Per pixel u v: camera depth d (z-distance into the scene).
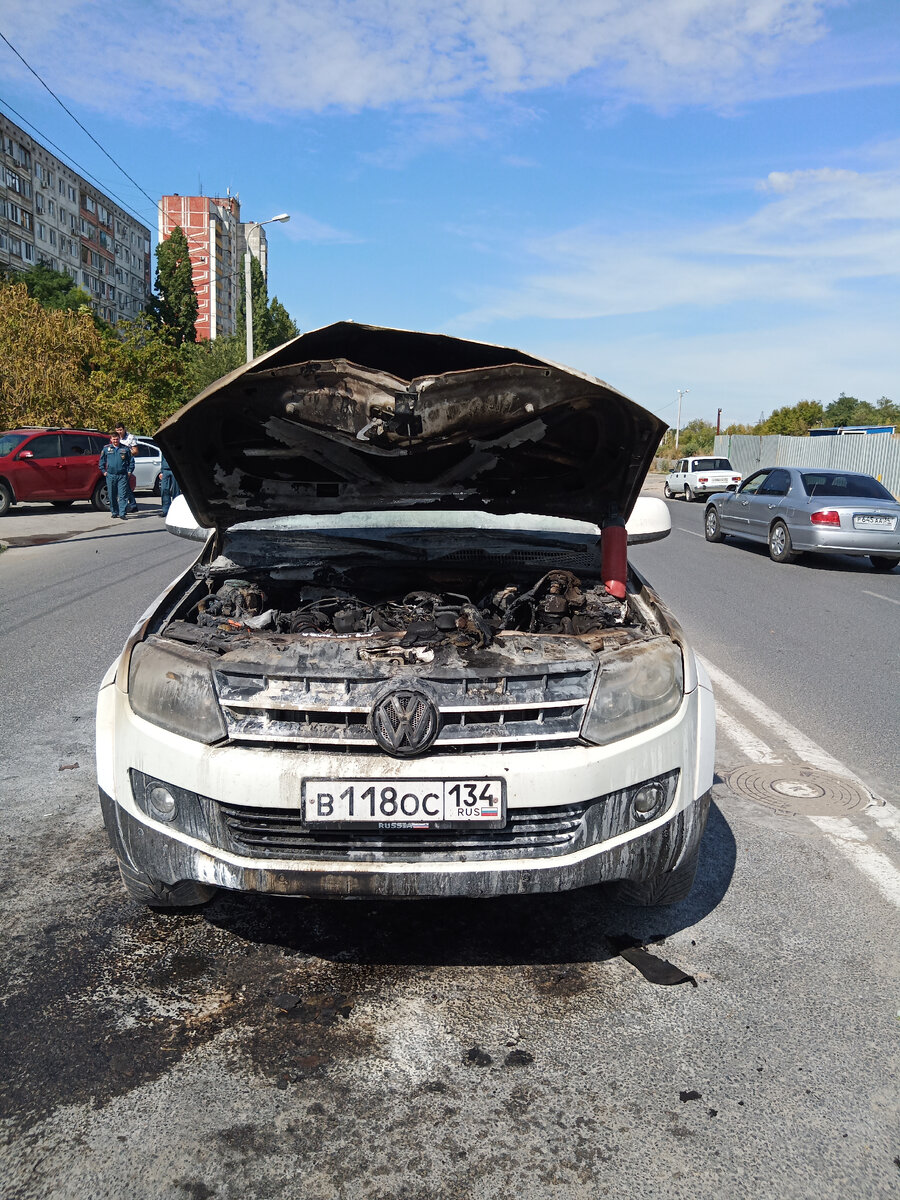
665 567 14.02
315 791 2.61
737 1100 2.39
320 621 3.39
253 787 2.63
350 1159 2.17
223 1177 2.11
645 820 2.82
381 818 2.61
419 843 2.65
